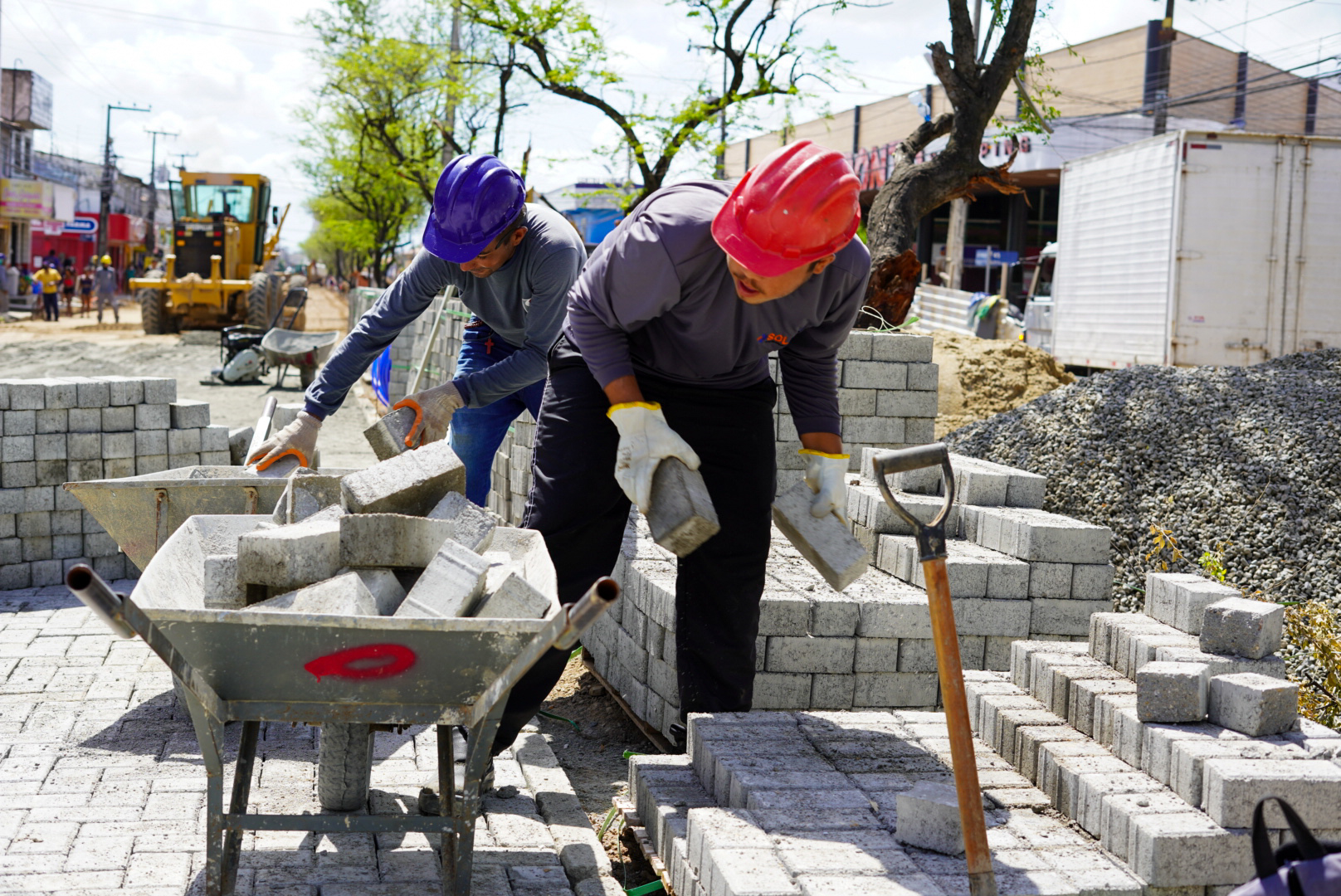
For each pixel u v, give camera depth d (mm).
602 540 3668
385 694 2682
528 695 3539
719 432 3576
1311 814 2699
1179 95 32312
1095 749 3197
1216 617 3287
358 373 4176
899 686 4328
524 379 4242
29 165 57281
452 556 2832
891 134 38344
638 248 3125
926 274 35594
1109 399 9062
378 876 3129
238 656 2588
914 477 5262
